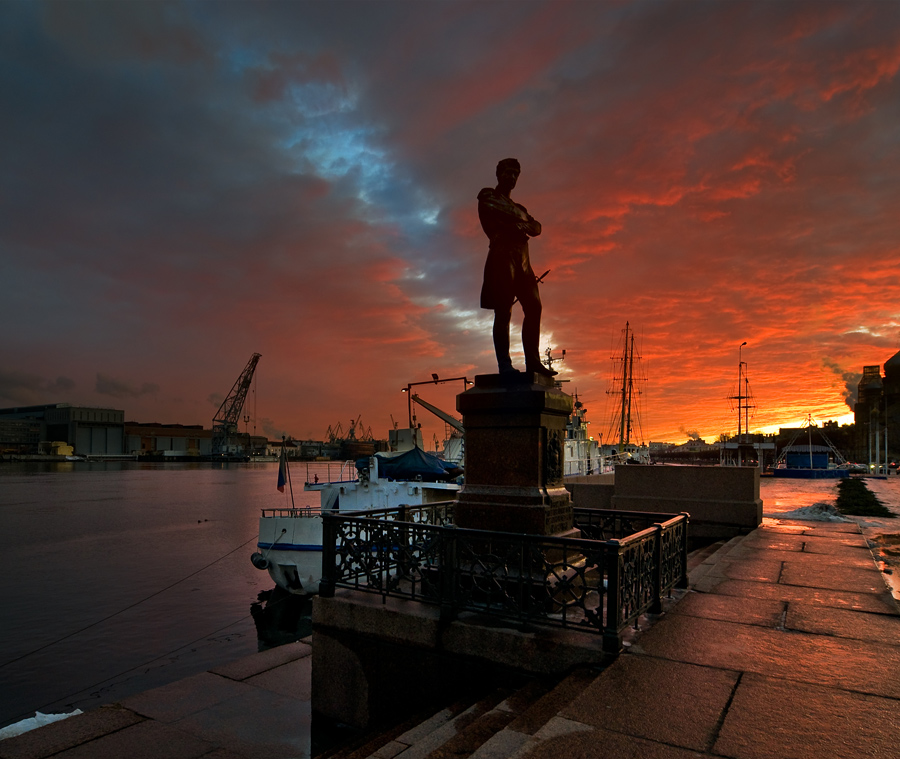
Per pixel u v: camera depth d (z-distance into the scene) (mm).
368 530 6227
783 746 3201
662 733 3367
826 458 61938
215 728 6309
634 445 60125
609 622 4699
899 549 10102
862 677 4191
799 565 8188
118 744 5891
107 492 100312
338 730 5996
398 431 31703
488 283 6930
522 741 3391
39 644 21328
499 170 7066
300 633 22203
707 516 12156
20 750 5730
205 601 27578
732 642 4969
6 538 48812
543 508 6098
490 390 6555
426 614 5621
